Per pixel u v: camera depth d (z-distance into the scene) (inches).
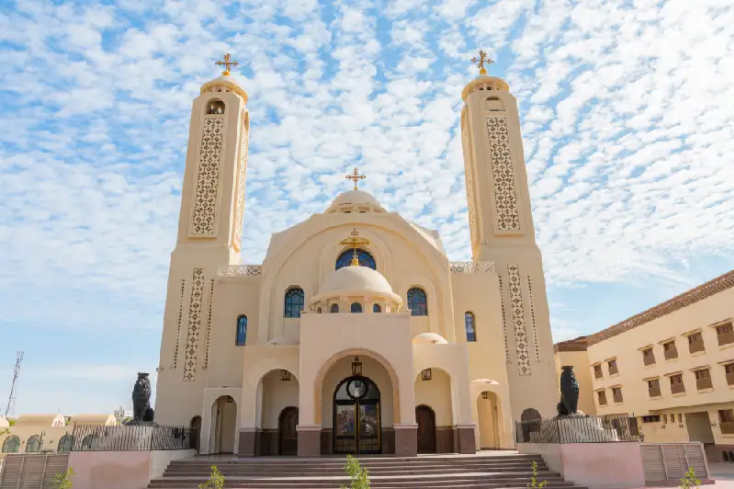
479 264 1216.2
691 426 1311.5
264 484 695.7
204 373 1134.4
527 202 1314.0
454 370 956.0
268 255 1215.6
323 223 1181.7
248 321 1141.7
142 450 733.9
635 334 1517.0
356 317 933.2
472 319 1159.6
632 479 716.0
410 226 1186.6
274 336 1104.8
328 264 1155.9
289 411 1029.2
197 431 1077.8
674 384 1338.6
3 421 1855.3
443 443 983.0
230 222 1263.5
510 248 1263.5
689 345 1282.0
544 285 1232.2
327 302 1012.5
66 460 747.4
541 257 1256.2
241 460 812.0
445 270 1150.3
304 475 749.9
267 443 1000.2
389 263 1159.0
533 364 1168.8
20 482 734.5
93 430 743.7
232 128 1344.7
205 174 1300.4
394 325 931.3
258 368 973.2
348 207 1284.4
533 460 789.2
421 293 1154.7
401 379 899.4
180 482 724.7
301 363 907.4
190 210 1268.5
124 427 751.7
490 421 1099.9
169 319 1173.1
